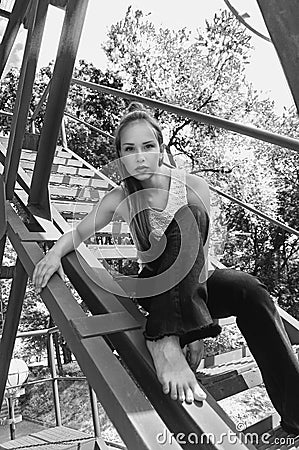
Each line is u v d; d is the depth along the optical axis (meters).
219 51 12.62
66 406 6.86
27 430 5.87
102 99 12.05
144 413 1.11
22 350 9.89
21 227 1.94
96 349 1.29
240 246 10.30
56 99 1.82
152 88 12.91
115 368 1.24
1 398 2.23
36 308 10.12
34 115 4.21
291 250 10.48
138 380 1.29
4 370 2.15
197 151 12.28
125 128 1.41
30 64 1.85
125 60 12.98
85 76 12.79
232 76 12.61
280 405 1.32
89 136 11.75
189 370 1.21
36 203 2.09
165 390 1.18
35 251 1.79
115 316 1.43
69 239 1.64
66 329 1.41
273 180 11.41
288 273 10.43
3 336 2.12
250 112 12.62
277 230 10.53
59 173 3.67
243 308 1.36
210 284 1.39
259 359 1.36
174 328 1.21
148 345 1.27
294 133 12.34
